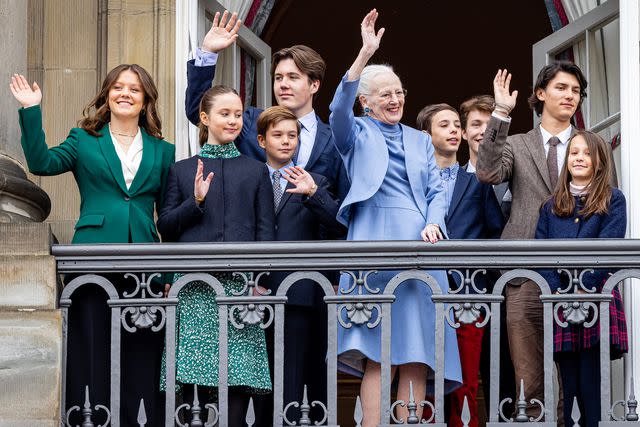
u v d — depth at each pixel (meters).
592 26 25.36
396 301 20.62
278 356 20.05
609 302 20.27
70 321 20.66
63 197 25.05
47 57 25.56
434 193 21.16
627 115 24.03
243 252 20.25
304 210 21.45
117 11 25.44
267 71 26.44
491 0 41.34
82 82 25.48
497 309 20.22
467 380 22.11
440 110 22.95
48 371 20.00
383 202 20.97
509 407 22.62
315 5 41.28
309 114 22.52
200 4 25.52
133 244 20.31
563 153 22.39
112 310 20.17
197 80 22.55
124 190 21.47
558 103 22.53
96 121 21.88
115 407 20.02
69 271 20.38
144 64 25.23
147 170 21.61
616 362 23.28
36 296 20.25
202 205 20.80
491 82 41.69
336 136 20.88
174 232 20.88
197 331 20.31
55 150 21.50
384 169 20.94
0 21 22.81
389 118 21.30
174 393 19.98
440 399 20.00
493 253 20.34
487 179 21.61
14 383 19.95
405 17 41.56
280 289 20.19
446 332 20.73
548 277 21.11
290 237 21.33
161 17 25.30
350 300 20.16
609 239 20.34
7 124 22.61
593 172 21.17
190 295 20.48
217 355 20.23
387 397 19.97
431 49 41.75
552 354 20.16
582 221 21.17
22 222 20.50
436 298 20.19
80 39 25.58
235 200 21.00
